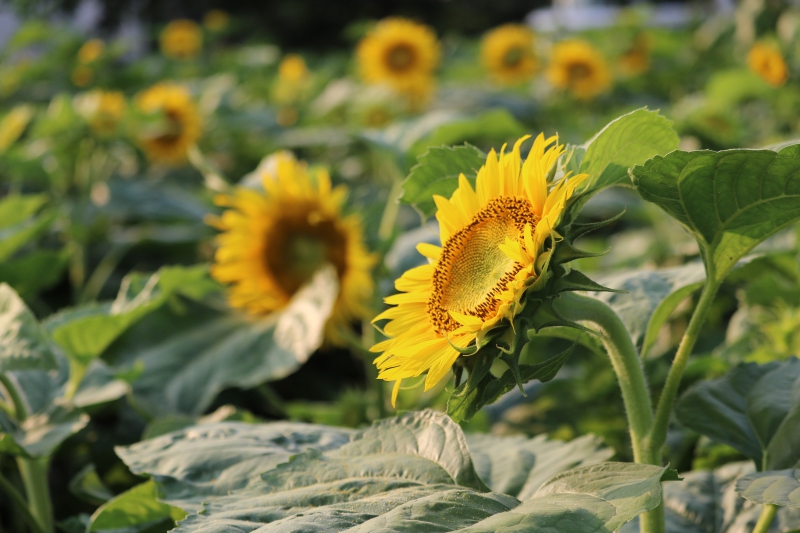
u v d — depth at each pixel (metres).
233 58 5.29
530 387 2.64
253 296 2.79
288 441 1.68
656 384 2.46
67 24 5.13
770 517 1.45
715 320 2.79
